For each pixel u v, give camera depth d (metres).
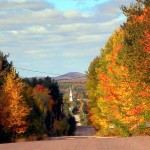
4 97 100.62
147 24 68.00
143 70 66.50
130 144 45.19
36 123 132.12
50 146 46.47
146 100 73.19
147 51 65.44
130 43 72.75
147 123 76.19
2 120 100.69
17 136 109.12
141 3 80.06
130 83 74.56
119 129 84.44
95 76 144.00
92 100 142.75
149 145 42.56
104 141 53.25
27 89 146.88
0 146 50.56
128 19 79.06
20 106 101.81
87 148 41.69
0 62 120.94
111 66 88.50
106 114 99.25
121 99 79.62
